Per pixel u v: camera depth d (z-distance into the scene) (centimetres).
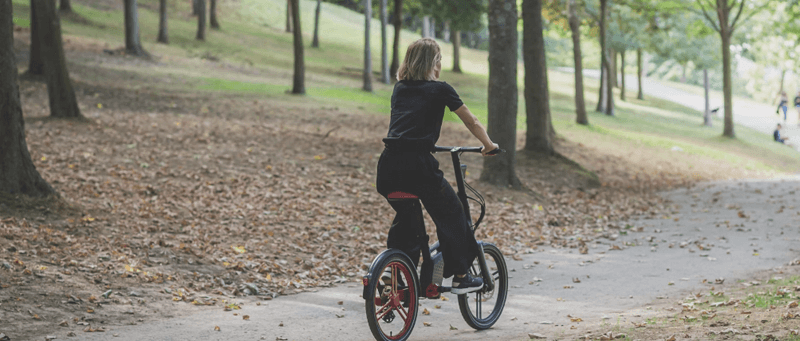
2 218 810
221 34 4716
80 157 1326
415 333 527
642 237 1091
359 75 4116
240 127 1911
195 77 2953
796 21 3469
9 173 879
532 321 564
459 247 479
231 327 554
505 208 1314
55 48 1667
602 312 597
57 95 1678
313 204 1168
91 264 700
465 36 8256
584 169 1817
